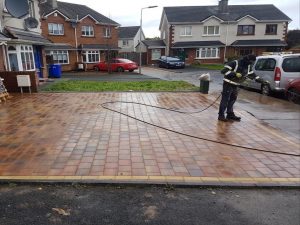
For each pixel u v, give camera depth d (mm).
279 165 4523
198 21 38562
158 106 8977
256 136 6027
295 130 6723
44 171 4168
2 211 3254
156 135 5953
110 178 3957
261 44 37594
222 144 5473
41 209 3303
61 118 7324
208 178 4016
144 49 42844
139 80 18203
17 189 3729
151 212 3283
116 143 5410
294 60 10812
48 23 29812
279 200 3572
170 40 39281
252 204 3473
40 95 11172
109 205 3408
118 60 28953
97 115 7668
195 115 7840
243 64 7000
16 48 13805
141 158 4699
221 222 3117
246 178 4039
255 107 9289
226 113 7668
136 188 3797
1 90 10266
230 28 38844
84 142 5445
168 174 4121
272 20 38094
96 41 34688
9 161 4531
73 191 3697
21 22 15203
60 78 20328
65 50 30844
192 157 4785
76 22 31953
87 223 3064
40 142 5430
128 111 8188
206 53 39156
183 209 3350
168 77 21641
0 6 12961
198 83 17094
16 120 7133
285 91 10703
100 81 17094
